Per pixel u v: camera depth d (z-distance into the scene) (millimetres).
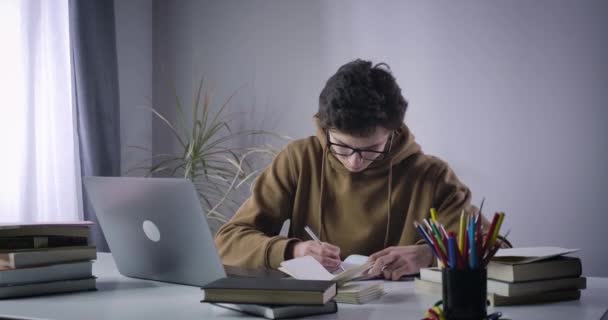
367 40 3299
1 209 2697
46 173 2887
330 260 1447
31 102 2773
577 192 2906
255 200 1887
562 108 2928
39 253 1250
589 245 2887
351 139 1604
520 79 3006
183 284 1357
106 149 3100
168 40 3758
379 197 1829
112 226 1420
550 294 1165
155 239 1332
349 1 3338
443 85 3148
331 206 1866
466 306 917
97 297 1217
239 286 1049
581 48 2893
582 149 2896
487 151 3066
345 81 1583
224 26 3627
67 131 2961
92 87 3043
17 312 1075
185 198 1208
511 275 1135
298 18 3455
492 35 3057
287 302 1022
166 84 3762
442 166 1852
